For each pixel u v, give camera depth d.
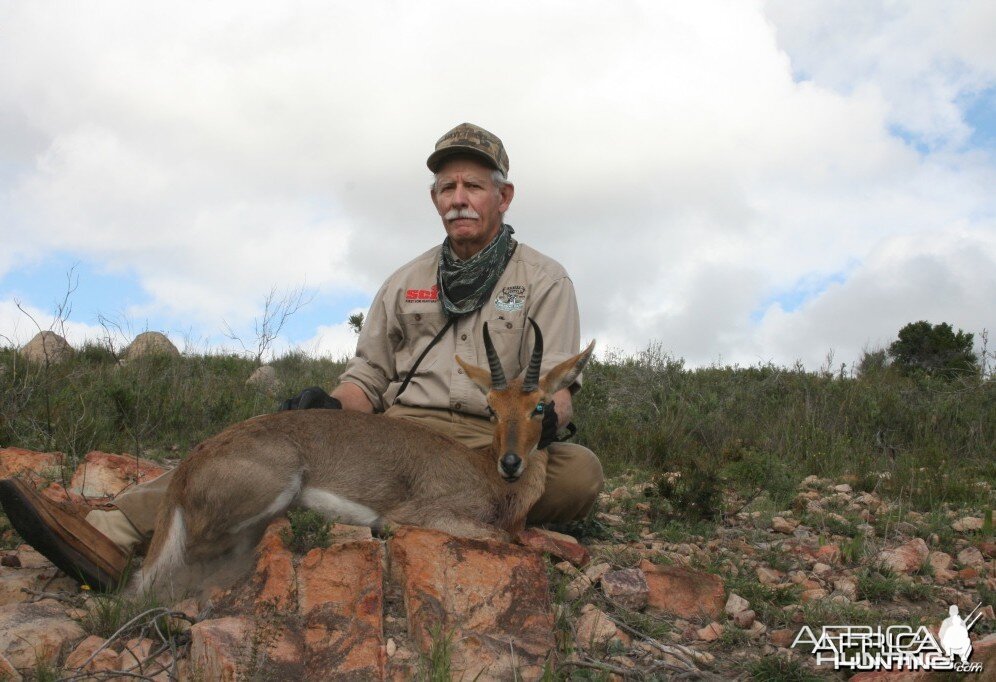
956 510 2.68
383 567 1.60
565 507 2.14
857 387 4.48
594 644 1.57
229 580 1.67
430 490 1.83
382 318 2.26
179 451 2.91
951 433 3.80
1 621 1.46
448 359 2.13
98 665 1.40
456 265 2.15
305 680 1.38
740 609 1.75
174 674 1.41
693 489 2.42
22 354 4.11
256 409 3.48
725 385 4.82
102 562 1.65
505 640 1.48
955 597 1.91
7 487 1.52
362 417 1.85
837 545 2.18
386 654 1.42
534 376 1.92
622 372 4.91
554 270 2.16
